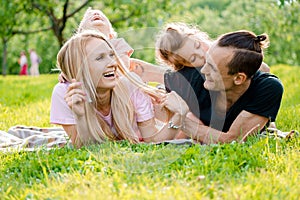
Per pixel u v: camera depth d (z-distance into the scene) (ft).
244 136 16.88
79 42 15.87
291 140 16.79
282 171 13.84
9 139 19.27
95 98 16.06
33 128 21.06
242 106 16.94
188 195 11.79
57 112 16.46
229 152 14.88
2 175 14.28
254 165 14.24
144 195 11.82
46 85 48.67
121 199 11.82
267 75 17.25
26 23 65.57
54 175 13.82
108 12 61.93
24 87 47.44
